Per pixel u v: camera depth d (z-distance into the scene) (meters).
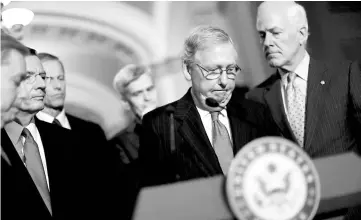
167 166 1.64
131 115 2.38
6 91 1.33
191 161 1.60
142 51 2.45
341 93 2.07
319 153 2.00
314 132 2.02
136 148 2.29
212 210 1.18
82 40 2.39
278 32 2.22
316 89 2.10
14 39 1.37
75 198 1.63
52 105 2.27
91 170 1.75
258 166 1.14
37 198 1.40
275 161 1.15
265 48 2.25
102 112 2.37
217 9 2.49
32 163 1.56
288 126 2.05
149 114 1.73
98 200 1.74
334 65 2.15
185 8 2.50
